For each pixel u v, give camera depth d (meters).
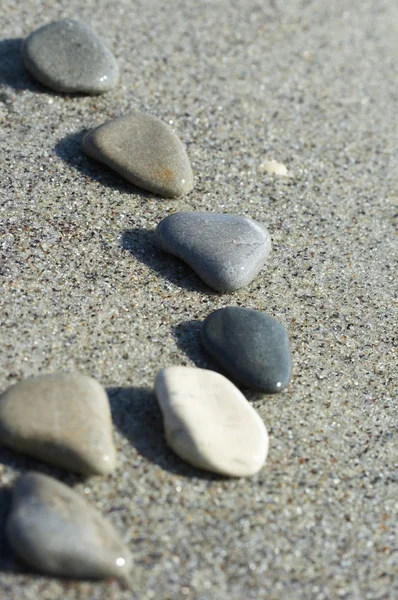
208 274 0.53
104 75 0.61
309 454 0.49
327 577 0.46
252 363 0.50
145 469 0.48
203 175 0.59
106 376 0.50
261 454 0.48
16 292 0.52
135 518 0.47
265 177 0.60
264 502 0.48
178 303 0.53
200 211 0.57
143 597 0.45
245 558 0.46
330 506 0.48
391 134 0.64
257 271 0.54
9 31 0.63
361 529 0.48
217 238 0.54
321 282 0.55
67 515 0.45
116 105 0.61
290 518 0.48
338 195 0.60
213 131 0.61
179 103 0.62
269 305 0.54
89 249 0.54
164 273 0.54
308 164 0.61
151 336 0.52
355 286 0.56
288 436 0.50
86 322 0.52
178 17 0.68
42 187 0.56
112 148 0.57
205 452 0.48
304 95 0.65
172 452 0.49
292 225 0.58
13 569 0.45
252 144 0.61
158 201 0.57
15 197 0.55
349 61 0.69
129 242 0.55
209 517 0.47
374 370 0.53
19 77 0.61
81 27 0.62
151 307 0.53
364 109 0.65
